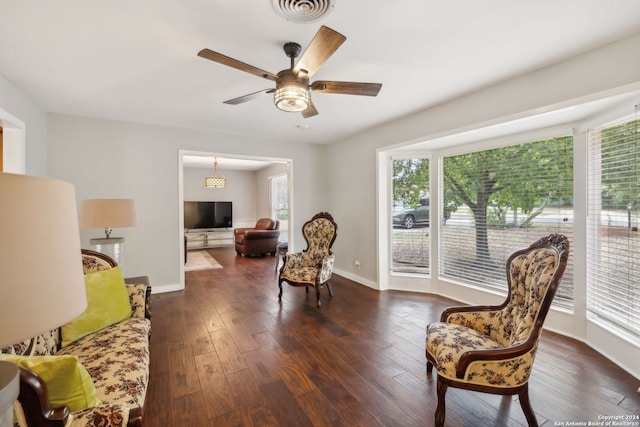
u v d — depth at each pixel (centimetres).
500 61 227
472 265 355
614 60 199
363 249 455
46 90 284
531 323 159
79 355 159
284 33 190
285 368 222
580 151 259
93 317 188
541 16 173
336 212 519
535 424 154
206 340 267
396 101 313
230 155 461
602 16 172
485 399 187
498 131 295
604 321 241
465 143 351
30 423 86
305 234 437
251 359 234
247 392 193
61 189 65
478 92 285
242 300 381
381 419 169
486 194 339
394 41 200
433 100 311
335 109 340
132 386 138
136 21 177
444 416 159
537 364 222
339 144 508
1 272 53
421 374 214
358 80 260
